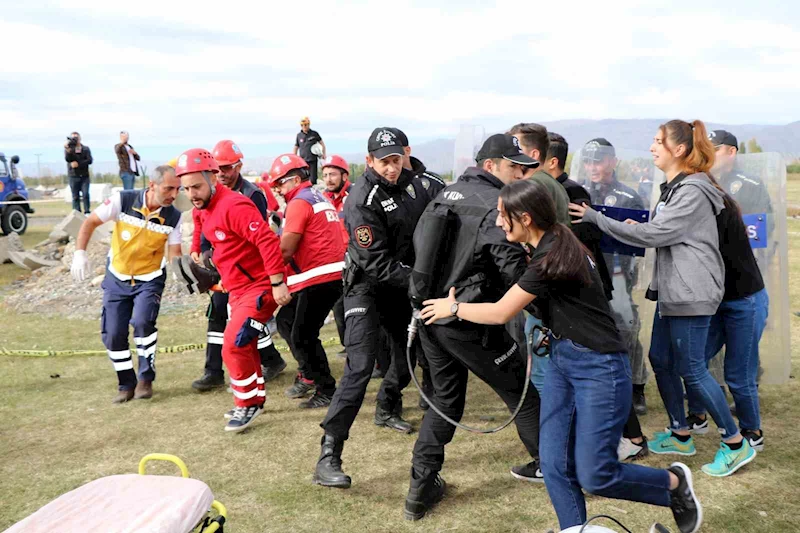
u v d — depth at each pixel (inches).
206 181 169.3
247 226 167.0
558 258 102.7
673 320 141.9
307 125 591.2
